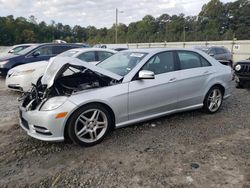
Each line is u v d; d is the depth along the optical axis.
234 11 66.88
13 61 10.27
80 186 2.89
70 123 3.68
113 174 3.12
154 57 4.58
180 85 4.77
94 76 4.27
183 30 68.44
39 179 3.03
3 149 3.81
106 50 9.33
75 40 86.81
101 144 3.95
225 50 17.33
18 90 7.57
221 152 3.65
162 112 4.65
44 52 10.91
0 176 3.10
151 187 2.84
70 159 3.50
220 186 2.84
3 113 5.66
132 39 71.81
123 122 4.19
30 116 3.71
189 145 3.89
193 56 5.20
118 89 4.04
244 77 7.89
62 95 3.76
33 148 3.84
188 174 3.09
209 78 5.26
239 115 5.41
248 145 3.88
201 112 5.59
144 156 3.55
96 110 3.87
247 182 2.91
